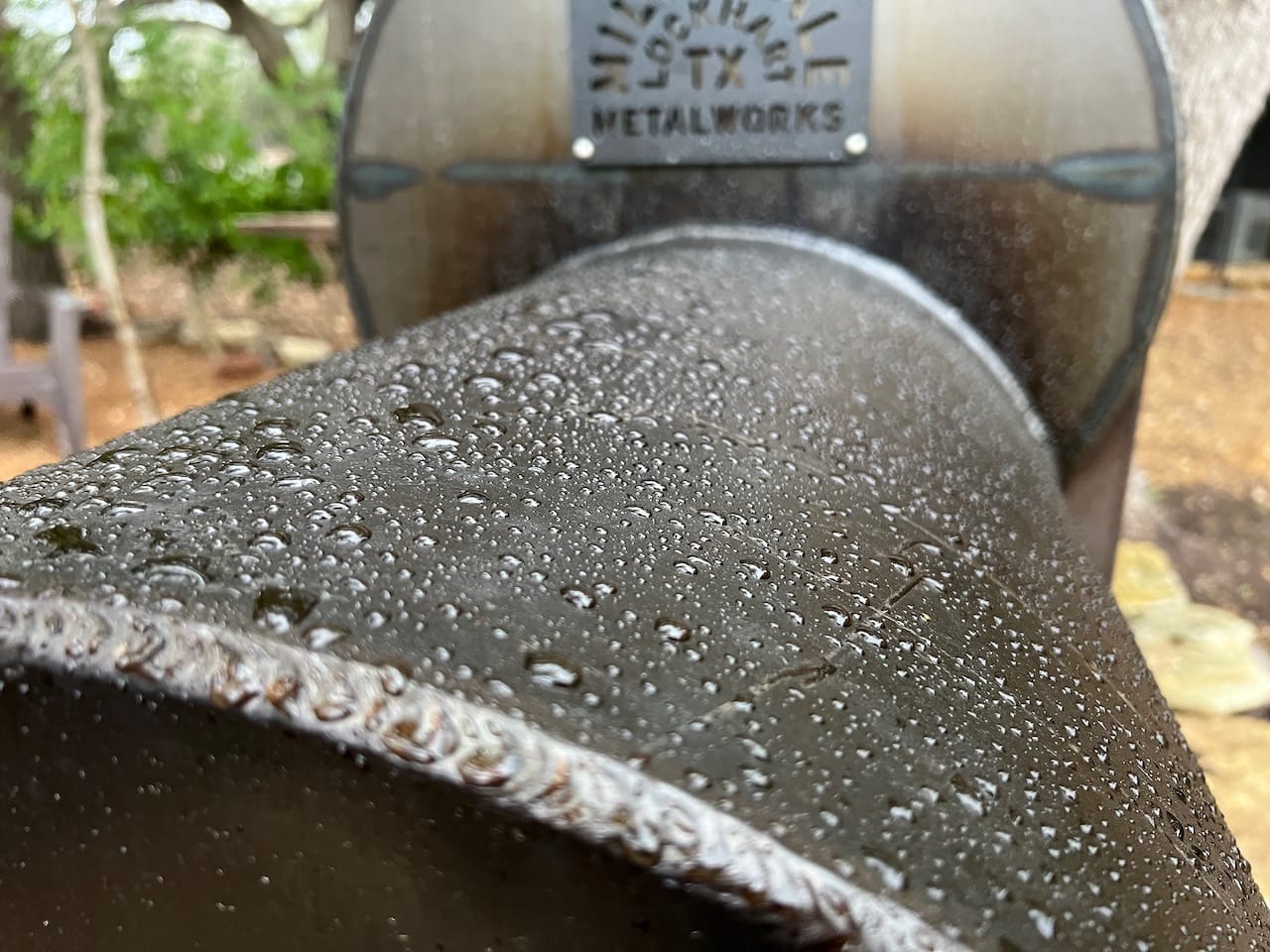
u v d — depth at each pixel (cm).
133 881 38
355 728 32
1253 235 941
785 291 104
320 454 51
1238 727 198
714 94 134
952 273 134
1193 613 250
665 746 33
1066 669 53
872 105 131
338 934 35
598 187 142
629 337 76
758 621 43
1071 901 35
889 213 133
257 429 54
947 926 31
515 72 140
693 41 133
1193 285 931
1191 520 420
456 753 32
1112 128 125
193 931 37
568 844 31
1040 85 126
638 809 31
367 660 34
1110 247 129
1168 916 38
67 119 553
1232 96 233
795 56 131
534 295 92
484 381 63
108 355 638
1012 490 75
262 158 745
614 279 100
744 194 137
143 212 573
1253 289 914
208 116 597
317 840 34
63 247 688
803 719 37
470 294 151
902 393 81
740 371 72
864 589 49
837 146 133
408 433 54
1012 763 41
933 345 107
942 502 65
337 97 592
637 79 136
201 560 39
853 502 58
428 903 33
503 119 142
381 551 41
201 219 585
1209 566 366
